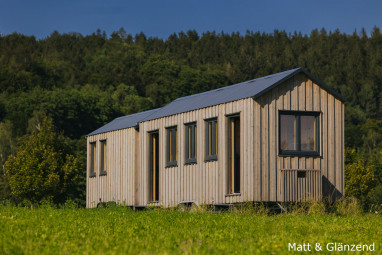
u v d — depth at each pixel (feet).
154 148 95.50
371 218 64.49
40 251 36.83
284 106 77.36
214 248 38.65
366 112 505.66
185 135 86.17
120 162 103.35
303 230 50.19
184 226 50.42
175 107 94.63
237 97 77.71
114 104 352.90
